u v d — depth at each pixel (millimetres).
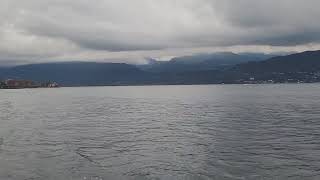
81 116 77000
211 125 57312
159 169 29516
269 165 30406
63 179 27031
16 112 88938
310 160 32000
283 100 124938
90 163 31609
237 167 29891
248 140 42594
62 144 40875
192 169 29406
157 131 51688
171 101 135250
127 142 42219
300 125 55688
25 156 34406
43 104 125812
